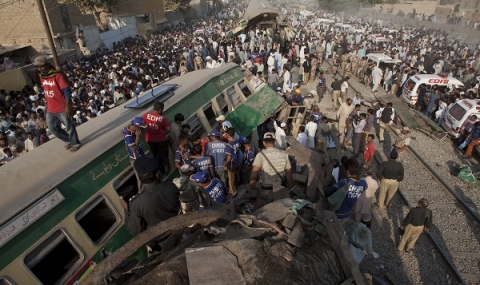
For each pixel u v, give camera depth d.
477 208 9.04
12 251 3.71
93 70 17.03
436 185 10.16
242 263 2.94
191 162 6.43
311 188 5.50
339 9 63.91
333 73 22.98
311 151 6.11
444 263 7.16
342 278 3.18
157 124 6.31
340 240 3.42
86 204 4.72
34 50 22.36
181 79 10.26
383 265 7.04
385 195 8.74
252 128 10.48
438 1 50.88
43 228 4.08
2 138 9.36
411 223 6.92
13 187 4.29
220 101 10.05
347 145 12.46
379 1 58.31
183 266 2.97
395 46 27.00
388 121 12.59
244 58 21.64
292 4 95.19
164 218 3.88
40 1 10.88
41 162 5.00
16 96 13.97
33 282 3.83
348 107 12.60
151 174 3.79
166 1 52.44
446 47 26.22
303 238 3.30
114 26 33.34
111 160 5.50
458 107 13.07
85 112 11.19
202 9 70.00
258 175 6.17
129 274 3.16
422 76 16.33
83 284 2.76
